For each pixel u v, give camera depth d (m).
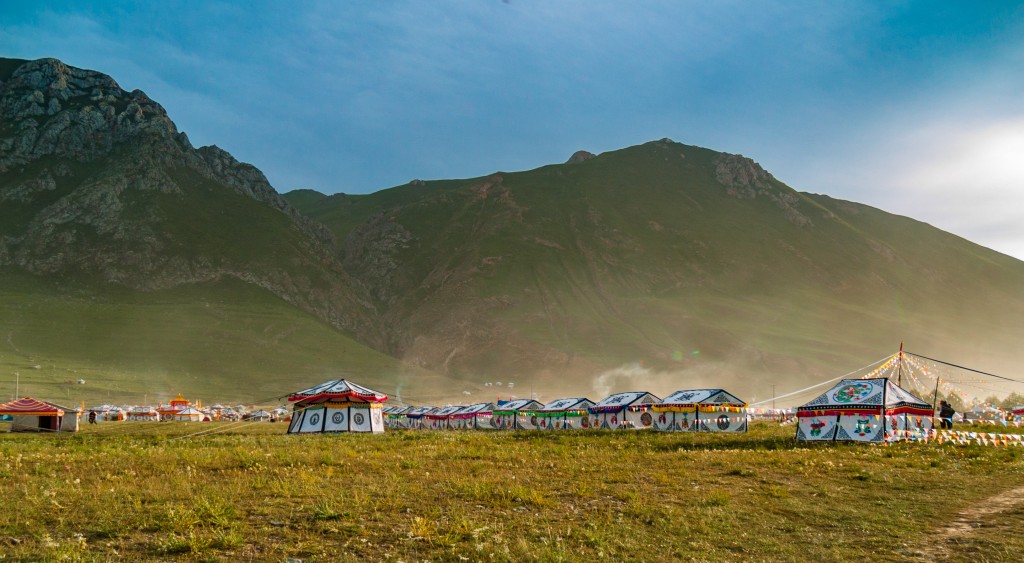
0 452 31.08
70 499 17.89
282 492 19.22
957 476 25.27
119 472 23.44
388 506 17.80
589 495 20.02
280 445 39.19
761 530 16.50
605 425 78.69
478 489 19.94
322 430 67.44
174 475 22.61
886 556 14.48
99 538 14.60
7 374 173.00
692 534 15.93
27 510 16.48
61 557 12.96
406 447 37.31
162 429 70.69
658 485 22.20
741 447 38.94
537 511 17.80
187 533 14.91
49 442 45.28
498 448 36.44
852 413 43.22
